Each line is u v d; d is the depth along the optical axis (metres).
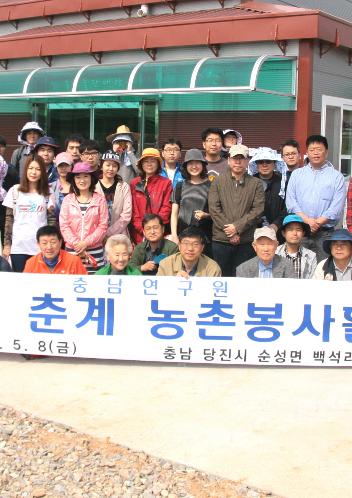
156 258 6.64
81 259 6.65
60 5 15.82
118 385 5.35
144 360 5.84
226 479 3.86
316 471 3.93
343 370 5.70
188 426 4.55
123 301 5.82
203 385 5.34
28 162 6.86
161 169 7.60
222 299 5.74
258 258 6.14
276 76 11.42
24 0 16.92
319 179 7.02
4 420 4.67
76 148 8.07
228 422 4.61
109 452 4.19
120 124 13.06
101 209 6.74
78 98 13.48
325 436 4.39
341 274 6.03
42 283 5.91
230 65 10.89
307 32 10.91
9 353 6.21
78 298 5.87
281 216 7.48
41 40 13.84
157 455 4.14
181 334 5.79
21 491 3.75
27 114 14.20
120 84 11.86
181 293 5.77
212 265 6.08
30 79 12.95
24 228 6.81
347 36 11.69
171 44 12.30
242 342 5.76
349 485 3.79
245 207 6.87
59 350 5.92
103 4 15.12
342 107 12.26
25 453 4.18
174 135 12.53
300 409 4.83
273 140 11.54
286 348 5.74
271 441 4.32
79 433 4.46
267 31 11.28
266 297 5.71
